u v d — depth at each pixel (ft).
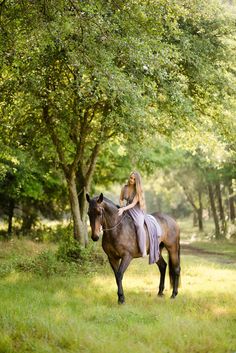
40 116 52.21
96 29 31.78
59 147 54.03
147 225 35.01
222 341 23.62
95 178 93.04
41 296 34.01
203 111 56.13
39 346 21.80
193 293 37.73
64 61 39.78
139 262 58.65
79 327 24.40
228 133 57.06
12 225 95.71
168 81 46.44
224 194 157.58
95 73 33.04
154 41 36.47
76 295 35.40
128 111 38.70
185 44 46.57
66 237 56.59
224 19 50.93
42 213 94.32
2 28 31.89
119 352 21.38
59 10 30.09
